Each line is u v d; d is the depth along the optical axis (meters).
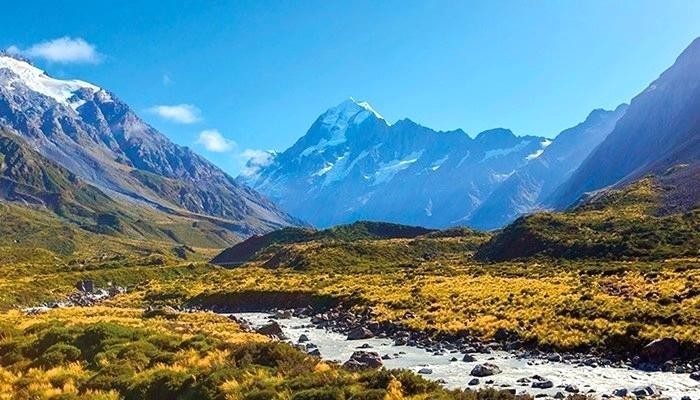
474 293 77.06
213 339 38.56
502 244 152.12
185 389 27.59
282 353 31.83
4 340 41.78
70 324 48.59
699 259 94.12
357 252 171.38
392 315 70.31
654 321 49.59
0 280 128.50
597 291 67.94
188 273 172.25
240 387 26.17
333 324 72.81
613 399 31.33
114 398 27.62
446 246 190.62
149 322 60.91
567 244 132.88
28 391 29.38
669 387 34.62
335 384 25.73
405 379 25.67
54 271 159.75
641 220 152.50
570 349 47.72
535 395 33.19
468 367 43.06
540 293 70.38
